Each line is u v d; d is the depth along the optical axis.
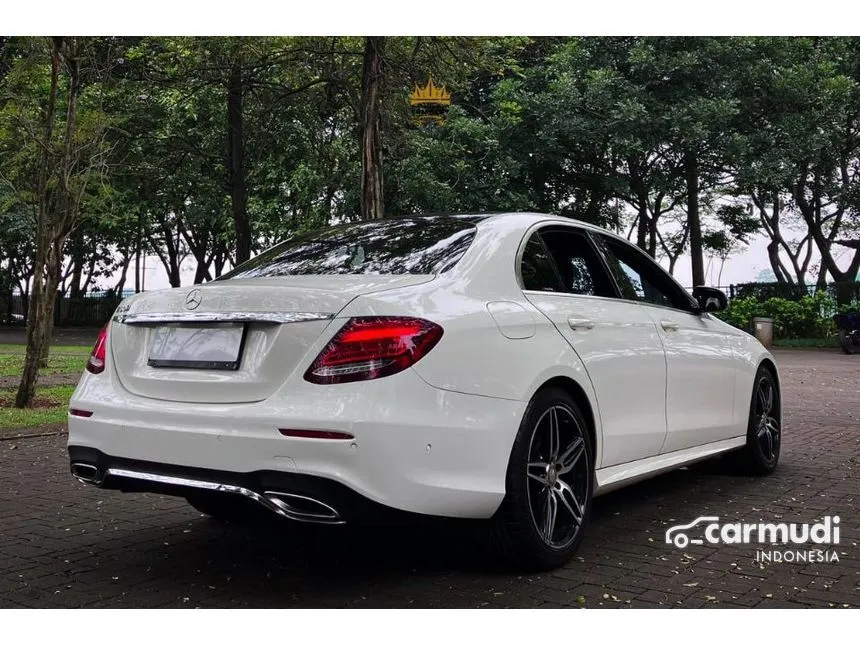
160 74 17.41
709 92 24.56
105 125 10.77
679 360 4.83
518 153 24.88
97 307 40.28
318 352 3.16
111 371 3.67
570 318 3.99
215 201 23.69
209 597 3.39
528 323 3.71
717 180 28.94
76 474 3.71
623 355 4.29
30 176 12.24
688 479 5.84
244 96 18.81
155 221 32.44
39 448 7.04
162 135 19.80
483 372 3.40
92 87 17.22
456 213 4.43
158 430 3.34
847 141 28.92
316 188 21.09
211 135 20.89
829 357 21.31
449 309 3.40
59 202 10.02
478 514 3.39
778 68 25.52
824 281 31.44
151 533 4.41
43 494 5.33
